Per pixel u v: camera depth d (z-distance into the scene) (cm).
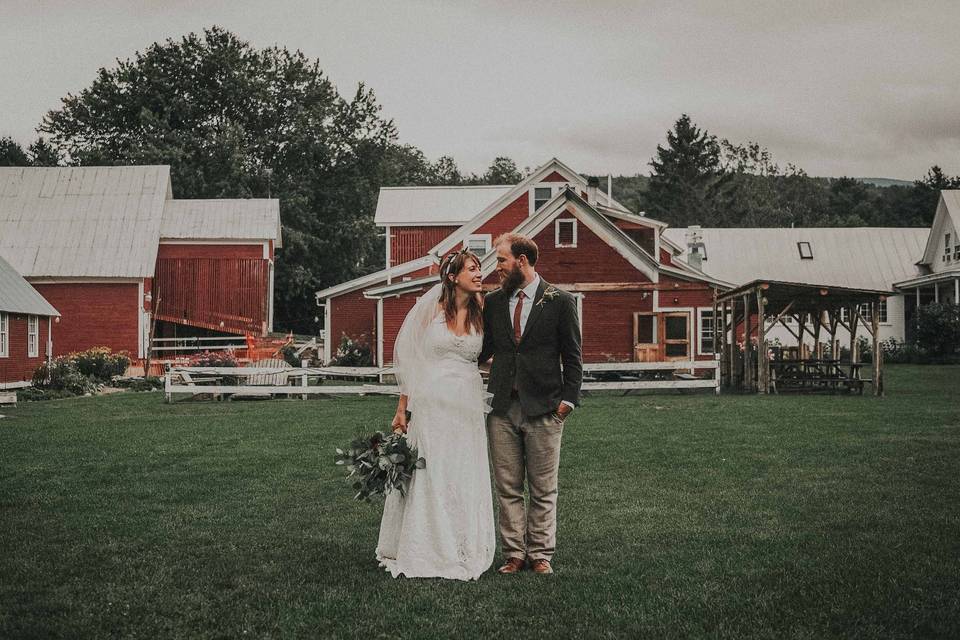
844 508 771
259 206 4331
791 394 2191
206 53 6044
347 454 588
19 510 796
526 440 603
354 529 721
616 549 643
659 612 493
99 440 1305
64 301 3741
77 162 5781
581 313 2828
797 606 501
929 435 1259
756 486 886
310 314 6169
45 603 514
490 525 599
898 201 9538
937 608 492
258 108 6181
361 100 6375
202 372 2083
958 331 3734
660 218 9262
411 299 3331
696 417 1555
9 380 2747
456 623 479
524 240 609
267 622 484
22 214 3934
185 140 5747
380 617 489
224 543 671
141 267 3759
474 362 616
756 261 4728
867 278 4600
